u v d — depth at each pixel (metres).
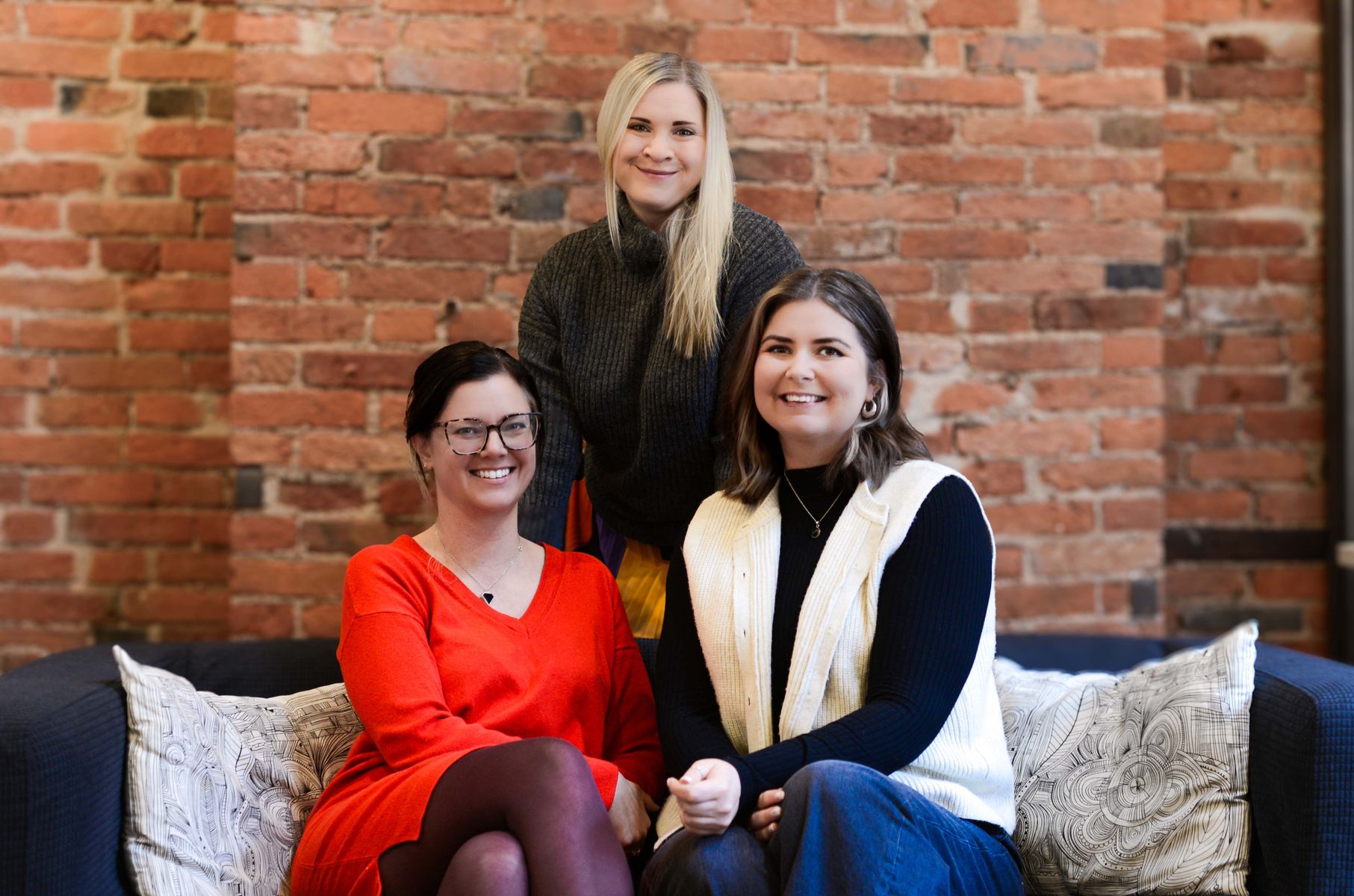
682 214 2.05
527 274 2.65
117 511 2.85
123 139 2.83
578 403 2.12
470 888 1.44
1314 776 1.65
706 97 2.05
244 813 1.78
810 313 1.75
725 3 2.66
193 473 2.86
